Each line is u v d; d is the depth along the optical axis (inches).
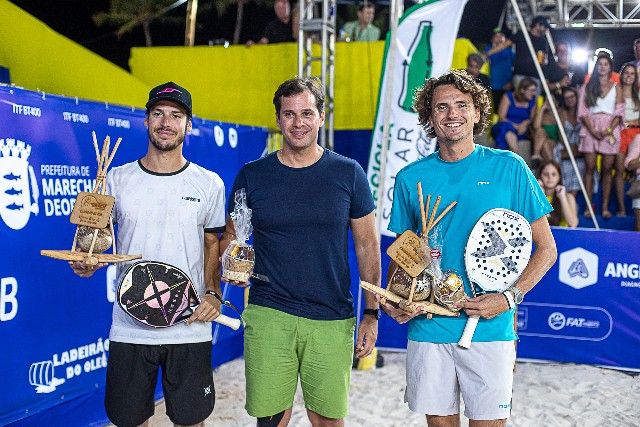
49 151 149.5
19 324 141.6
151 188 116.0
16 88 140.1
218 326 228.1
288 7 351.6
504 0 406.3
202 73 349.1
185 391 117.6
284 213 116.0
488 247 107.5
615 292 231.1
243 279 113.0
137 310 112.9
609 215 296.5
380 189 235.1
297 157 117.7
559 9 366.3
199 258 119.9
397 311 108.8
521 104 306.0
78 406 160.9
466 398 111.2
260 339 118.5
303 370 121.3
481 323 108.9
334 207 116.3
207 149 213.6
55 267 151.9
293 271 117.4
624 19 360.8
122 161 174.2
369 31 367.9
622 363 230.5
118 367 116.4
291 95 114.3
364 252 123.2
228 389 204.2
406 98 244.4
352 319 122.8
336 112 327.3
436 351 111.7
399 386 209.9
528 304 239.6
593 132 292.2
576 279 235.0
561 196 289.0
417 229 118.2
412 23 242.7
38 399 147.1
